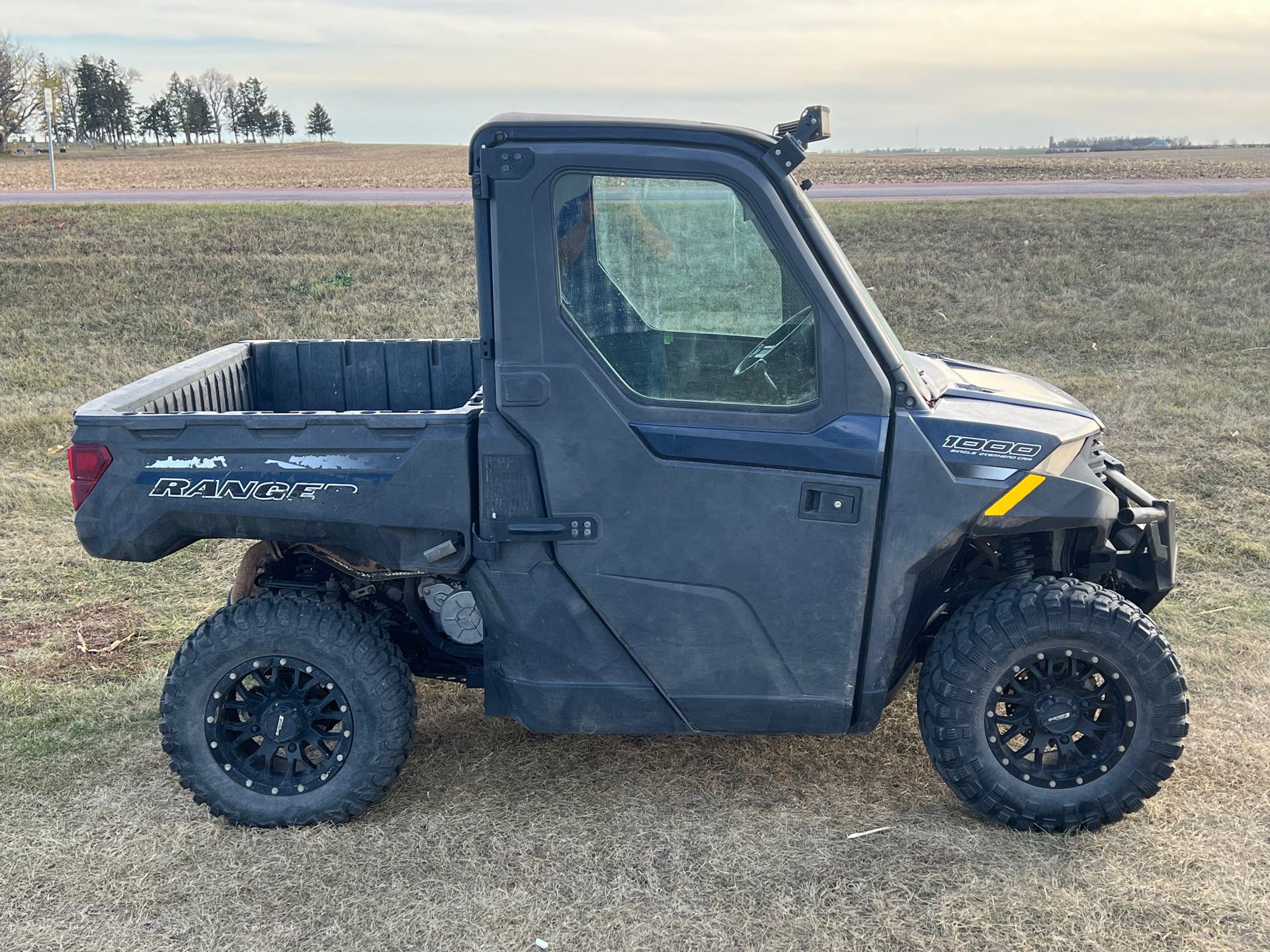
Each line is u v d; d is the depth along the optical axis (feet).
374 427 10.38
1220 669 14.69
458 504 10.39
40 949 9.34
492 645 11.02
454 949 9.30
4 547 20.42
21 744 12.99
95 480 10.62
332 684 10.99
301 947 9.36
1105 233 54.75
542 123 9.73
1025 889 9.95
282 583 11.78
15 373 36.76
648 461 10.09
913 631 11.01
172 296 47.21
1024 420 10.48
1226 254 49.73
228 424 10.50
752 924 9.53
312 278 49.78
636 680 10.70
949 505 10.08
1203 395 30.30
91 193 100.68
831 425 10.03
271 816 11.10
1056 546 11.30
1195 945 9.18
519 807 11.51
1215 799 11.43
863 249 53.21
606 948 9.26
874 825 11.06
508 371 10.03
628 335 10.03
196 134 492.54
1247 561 18.90
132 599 17.97
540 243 9.84
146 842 10.93
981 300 44.27
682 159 9.71
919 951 9.16
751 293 9.93
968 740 10.62
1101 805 10.69
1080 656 10.43
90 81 405.39
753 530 10.16
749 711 10.69
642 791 11.79
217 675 10.87
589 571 10.36
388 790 11.63
